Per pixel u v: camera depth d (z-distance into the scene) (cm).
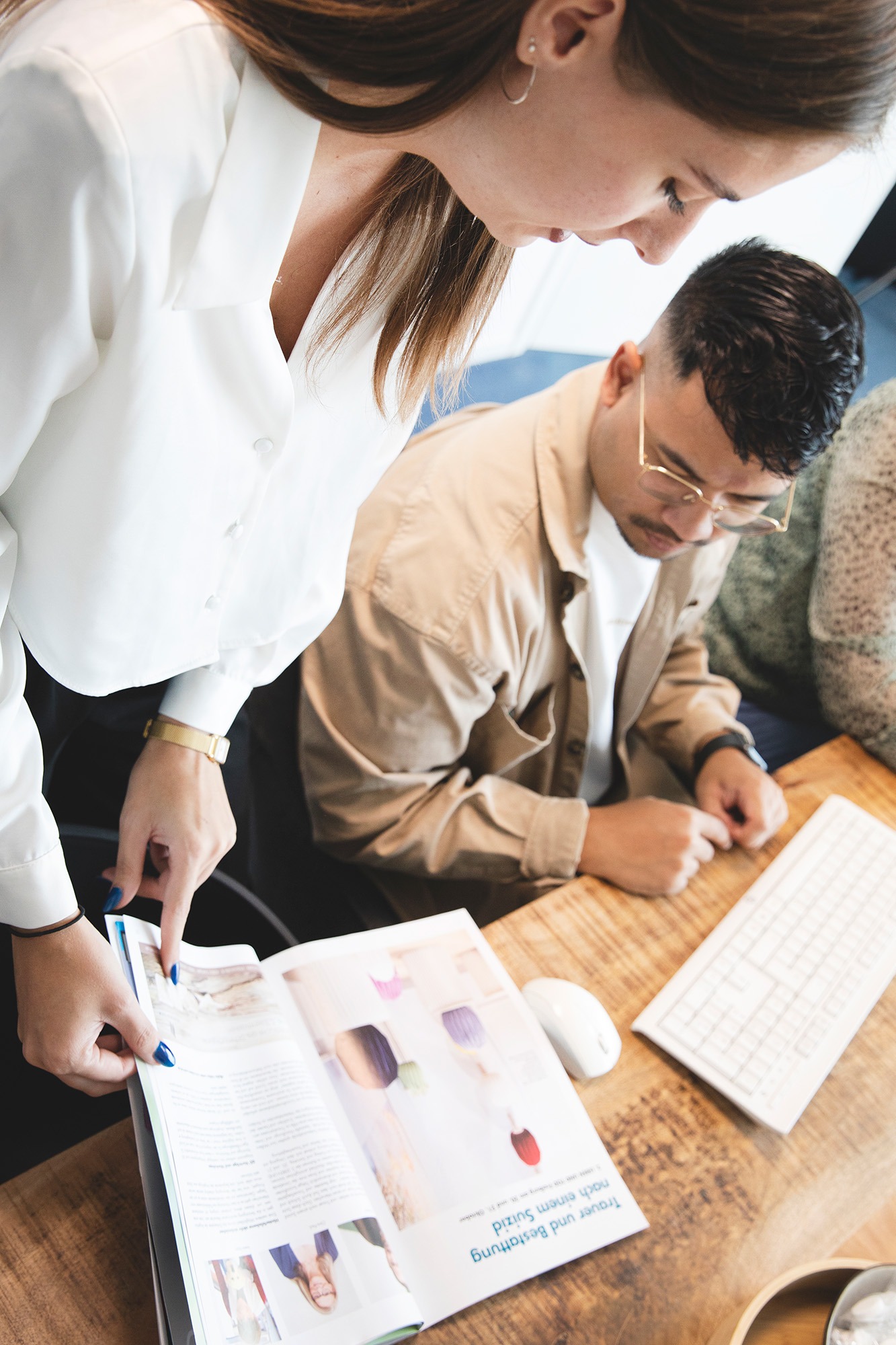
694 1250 83
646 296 320
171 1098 72
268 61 49
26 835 65
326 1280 69
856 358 102
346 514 87
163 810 85
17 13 51
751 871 118
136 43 47
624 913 108
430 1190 79
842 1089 98
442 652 114
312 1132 76
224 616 85
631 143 50
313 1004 87
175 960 81
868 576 144
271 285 59
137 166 48
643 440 110
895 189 353
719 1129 92
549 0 46
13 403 54
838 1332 71
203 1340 62
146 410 59
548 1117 87
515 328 304
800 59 45
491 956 98
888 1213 89
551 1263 78
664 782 154
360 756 120
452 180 58
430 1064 86
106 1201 73
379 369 76
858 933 112
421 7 46
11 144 47
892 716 139
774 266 102
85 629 70
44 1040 69
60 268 50
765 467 105
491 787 123
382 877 131
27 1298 68
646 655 138
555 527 116
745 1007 101
